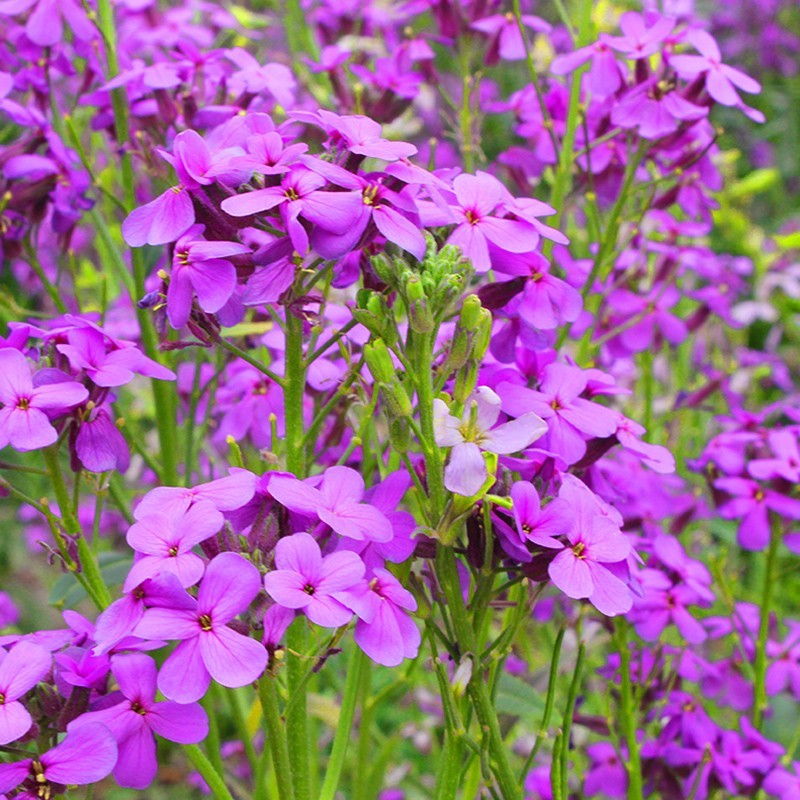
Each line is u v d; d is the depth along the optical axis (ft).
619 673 1.46
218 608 1.04
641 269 1.64
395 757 2.02
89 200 1.49
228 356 1.50
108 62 1.52
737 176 3.35
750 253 2.53
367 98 1.65
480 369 1.18
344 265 1.17
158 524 1.07
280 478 1.09
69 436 1.16
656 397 2.13
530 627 1.75
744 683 1.54
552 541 1.08
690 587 1.41
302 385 1.17
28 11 1.59
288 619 1.05
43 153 1.48
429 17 2.61
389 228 1.07
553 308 1.16
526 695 1.38
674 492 1.82
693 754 1.41
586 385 1.22
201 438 1.45
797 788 1.39
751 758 1.42
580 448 1.14
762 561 2.11
